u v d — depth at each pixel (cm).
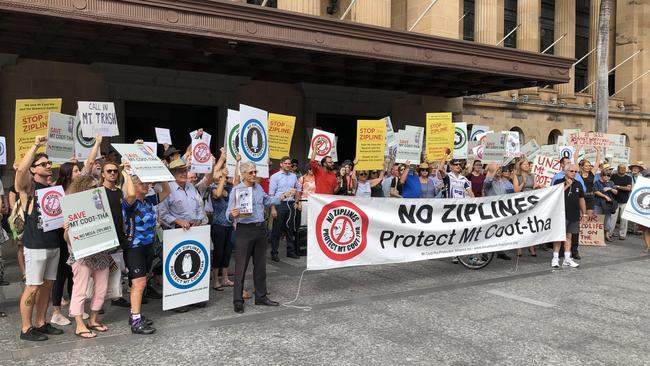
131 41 1028
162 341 529
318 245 684
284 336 545
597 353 505
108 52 1136
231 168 680
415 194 977
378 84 1600
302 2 1402
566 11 2355
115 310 646
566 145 1366
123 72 1241
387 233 745
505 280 815
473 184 1110
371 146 984
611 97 2570
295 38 1052
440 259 992
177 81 1320
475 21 2045
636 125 2617
